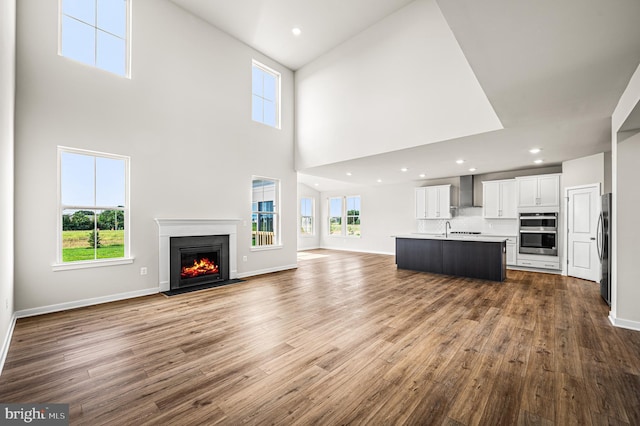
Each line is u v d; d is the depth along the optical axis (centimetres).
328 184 1025
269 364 224
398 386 195
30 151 330
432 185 849
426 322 315
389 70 485
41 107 338
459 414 167
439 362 228
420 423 160
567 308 366
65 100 355
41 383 197
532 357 236
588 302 392
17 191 321
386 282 516
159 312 347
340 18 490
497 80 249
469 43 199
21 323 307
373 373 212
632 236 302
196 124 486
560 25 178
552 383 198
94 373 210
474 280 534
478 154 518
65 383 197
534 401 179
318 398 182
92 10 386
